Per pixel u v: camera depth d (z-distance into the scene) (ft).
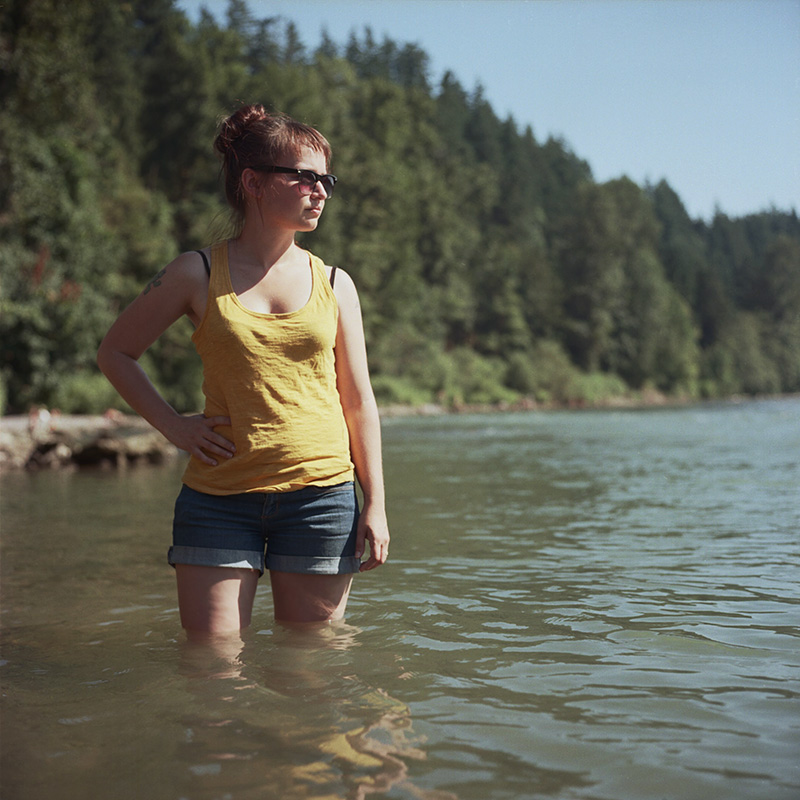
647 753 5.92
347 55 349.00
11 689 7.54
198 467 8.87
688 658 8.36
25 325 107.96
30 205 107.76
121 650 8.81
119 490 30.53
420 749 5.98
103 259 120.88
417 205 248.73
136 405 9.06
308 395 8.89
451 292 248.32
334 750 5.97
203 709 6.82
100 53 184.75
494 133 365.40
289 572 9.02
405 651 8.53
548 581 12.54
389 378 202.28
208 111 189.47
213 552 8.72
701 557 14.55
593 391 262.26
